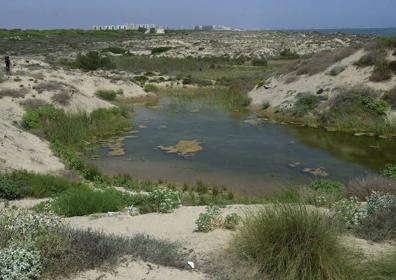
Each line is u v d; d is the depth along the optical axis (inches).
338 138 830.5
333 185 489.4
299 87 1146.7
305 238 207.6
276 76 1298.0
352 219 271.0
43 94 954.7
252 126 941.8
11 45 2738.7
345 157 705.0
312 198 378.3
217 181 583.8
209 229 279.6
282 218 222.1
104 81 1378.0
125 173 612.1
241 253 221.3
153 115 1064.8
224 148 755.4
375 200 296.4
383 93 970.7
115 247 220.4
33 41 3046.3
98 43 3289.9
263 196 510.6
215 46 3181.6
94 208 377.1
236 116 1059.3
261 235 219.1
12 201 433.4
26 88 965.2
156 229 301.0
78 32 3978.8
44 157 613.0
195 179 592.7
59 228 223.5
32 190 460.4
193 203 445.7
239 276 205.5
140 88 1437.0
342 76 1088.2
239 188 555.5
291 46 3041.3
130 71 1873.8
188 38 4256.9
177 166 650.8
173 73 1908.2
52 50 2630.4
